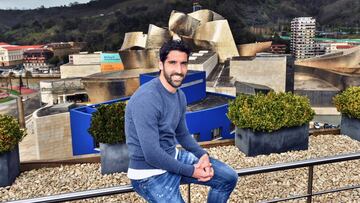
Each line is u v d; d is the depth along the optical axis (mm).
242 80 58281
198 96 24188
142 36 92938
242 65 57781
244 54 92188
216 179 2564
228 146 10398
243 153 9711
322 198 6820
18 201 2195
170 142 2525
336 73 69250
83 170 8852
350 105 10539
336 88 68125
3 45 173750
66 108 29125
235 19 162375
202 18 91750
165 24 190875
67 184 8062
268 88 53594
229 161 9141
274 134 9523
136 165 2412
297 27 153000
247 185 7484
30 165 8914
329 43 157500
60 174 8602
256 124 9156
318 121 58281
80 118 19625
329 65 70250
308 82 72750
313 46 152875
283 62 56156
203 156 2551
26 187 7949
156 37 79250
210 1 177750
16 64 176875
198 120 18859
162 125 2414
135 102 2330
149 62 63469
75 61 97375
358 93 10617
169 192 2400
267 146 9547
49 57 168250
